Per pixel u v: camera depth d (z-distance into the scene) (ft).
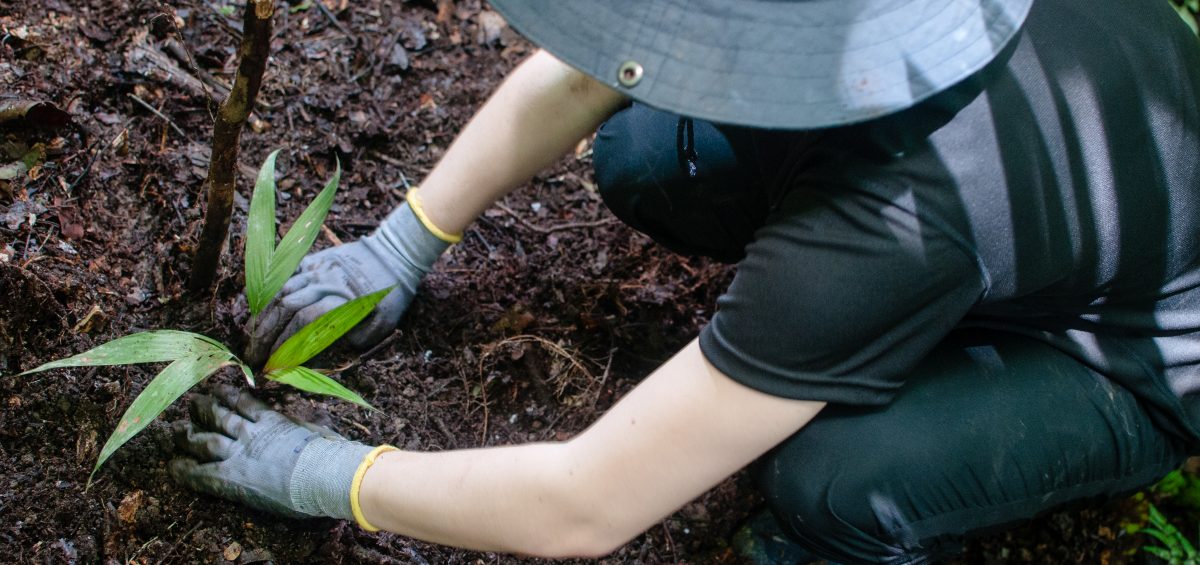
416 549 5.12
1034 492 4.33
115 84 5.76
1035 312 3.99
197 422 4.95
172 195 5.59
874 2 2.80
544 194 6.48
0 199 5.20
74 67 5.68
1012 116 3.21
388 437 5.32
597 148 5.19
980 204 3.15
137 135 5.69
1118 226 3.47
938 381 4.15
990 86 3.23
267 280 4.60
